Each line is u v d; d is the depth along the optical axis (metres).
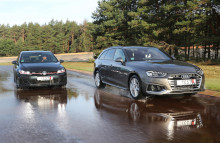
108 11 38.41
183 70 6.07
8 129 4.02
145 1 29.66
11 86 9.44
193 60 27.58
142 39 29.22
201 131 3.81
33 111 5.27
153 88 6.04
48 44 119.75
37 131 3.90
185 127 4.03
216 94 6.92
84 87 9.07
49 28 121.56
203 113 4.95
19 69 8.43
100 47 40.62
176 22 25.80
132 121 4.42
